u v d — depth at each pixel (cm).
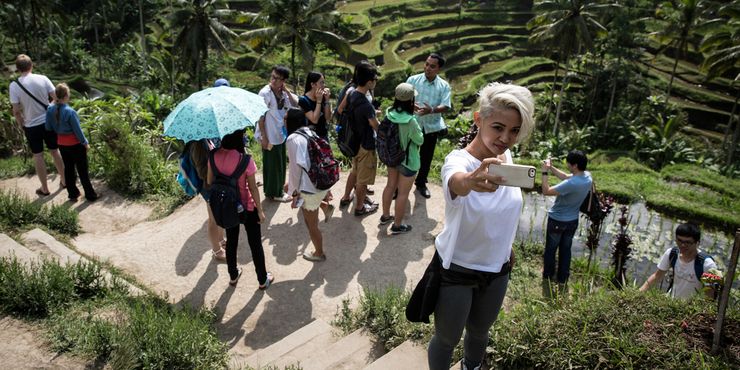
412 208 639
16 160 856
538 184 1019
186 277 509
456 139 1731
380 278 505
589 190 547
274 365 342
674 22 3884
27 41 4778
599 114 4203
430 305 212
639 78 4200
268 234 583
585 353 292
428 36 5709
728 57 3253
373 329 381
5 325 350
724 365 274
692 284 427
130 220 645
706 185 1276
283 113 611
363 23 5609
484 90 186
